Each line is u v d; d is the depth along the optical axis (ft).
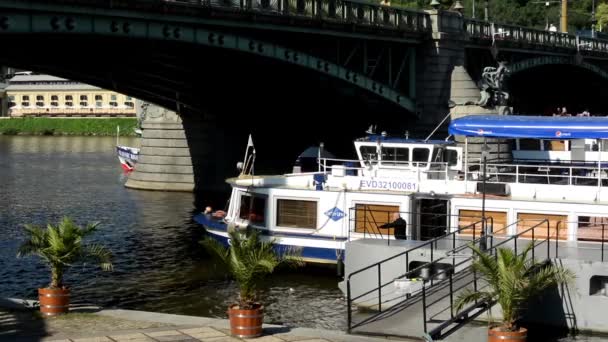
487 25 235.20
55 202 195.00
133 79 179.93
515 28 250.57
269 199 115.14
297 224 114.11
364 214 109.91
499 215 103.04
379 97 200.23
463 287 77.41
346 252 93.81
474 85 214.90
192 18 145.07
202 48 153.79
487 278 68.28
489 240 94.32
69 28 128.26
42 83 637.30
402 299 89.20
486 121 107.04
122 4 132.87
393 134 218.59
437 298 79.46
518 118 107.65
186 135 221.25
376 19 192.54
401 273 89.76
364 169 114.73
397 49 211.61
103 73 172.45
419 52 213.66
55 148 424.05
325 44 188.14
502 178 116.67
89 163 319.27
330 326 87.40
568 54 295.07
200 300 100.73
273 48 164.35
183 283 109.50
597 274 78.18
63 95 629.51
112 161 330.75
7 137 549.13
